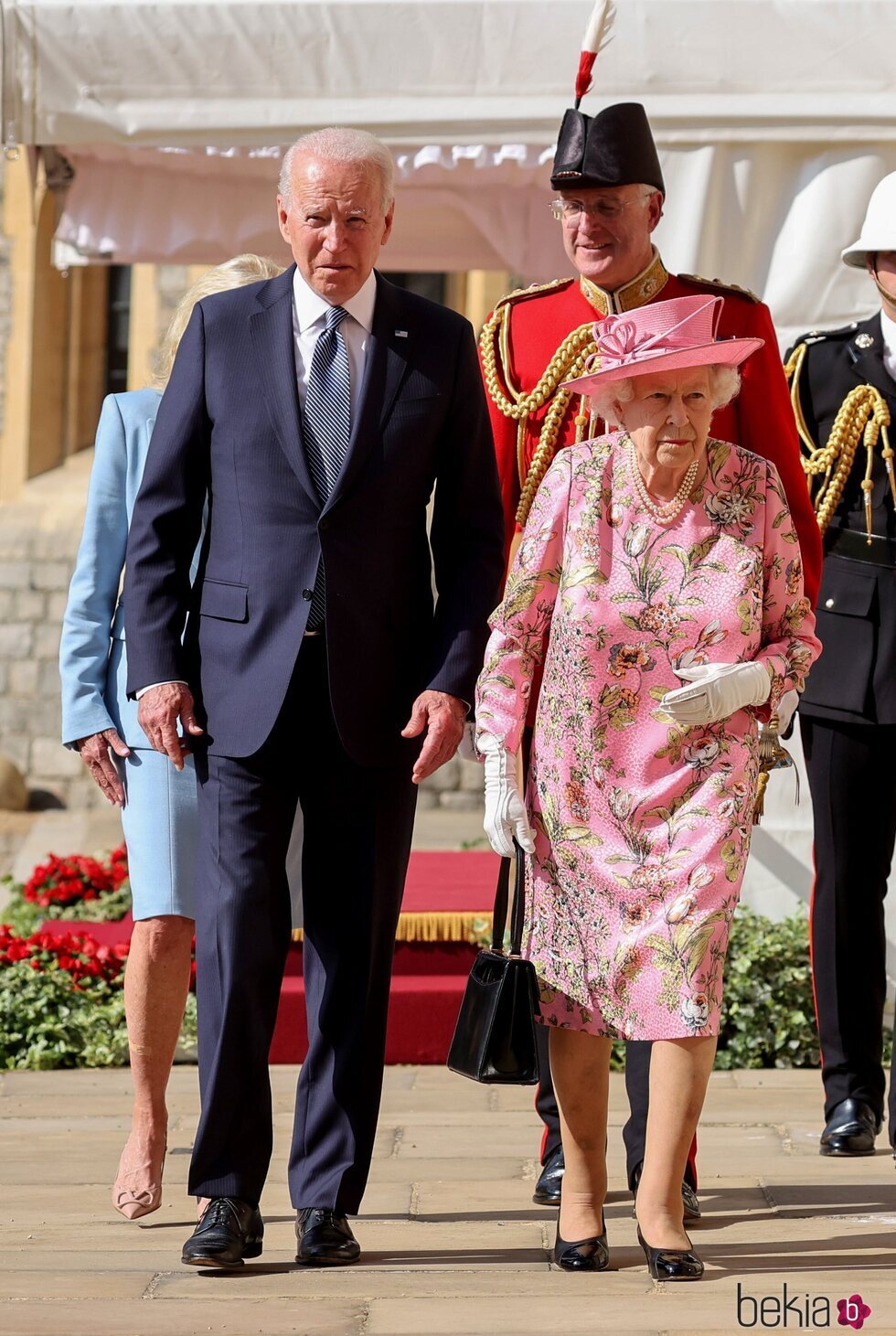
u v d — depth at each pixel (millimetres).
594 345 11852
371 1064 10914
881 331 13656
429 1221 11812
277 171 20812
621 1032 10398
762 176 16891
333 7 16672
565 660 10539
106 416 12172
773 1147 13789
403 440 10805
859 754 13695
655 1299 10125
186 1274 10672
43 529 44219
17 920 22734
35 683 43781
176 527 11016
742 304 11812
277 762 10742
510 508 12203
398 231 22766
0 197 46188
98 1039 16969
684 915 10227
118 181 21250
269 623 10633
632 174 11414
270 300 11023
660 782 10406
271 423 10703
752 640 10508
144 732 10906
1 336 46281
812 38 16391
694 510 10500
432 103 16656
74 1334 9594
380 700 10805
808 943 17250
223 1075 10539
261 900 10656
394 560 10875
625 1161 13258
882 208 13344
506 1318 9828
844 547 13703
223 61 16812
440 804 41562
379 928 10883
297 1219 11047
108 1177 12977
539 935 10719
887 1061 16031
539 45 16531
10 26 16922
